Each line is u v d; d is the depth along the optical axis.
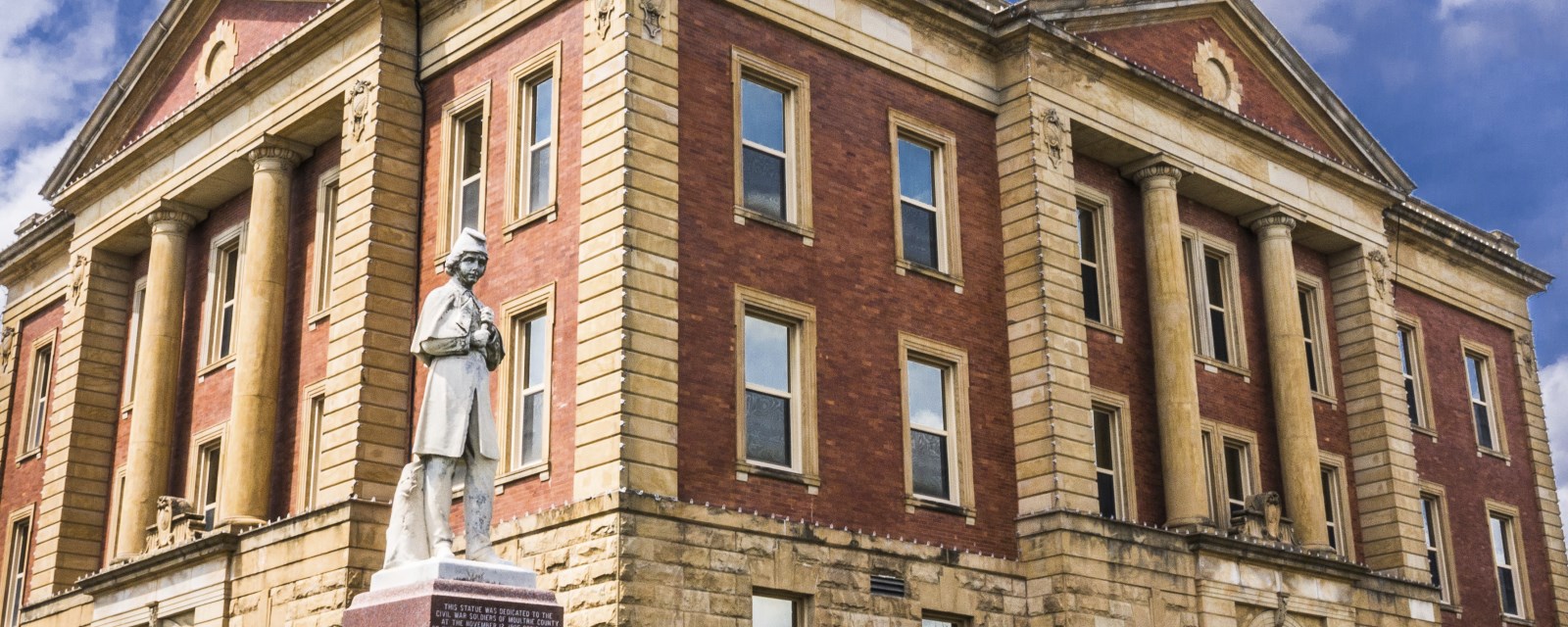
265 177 33.38
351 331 29.72
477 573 16.23
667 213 26.81
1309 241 39.22
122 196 37.91
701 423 26.38
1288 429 36.16
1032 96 32.44
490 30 30.22
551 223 28.03
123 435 37.59
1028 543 30.31
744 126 28.98
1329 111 39.28
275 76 33.53
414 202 30.81
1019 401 31.23
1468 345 46.28
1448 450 43.97
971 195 32.06
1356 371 39.12
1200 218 36.72
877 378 29.31
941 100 32.19
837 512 27.88
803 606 27.11
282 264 33.06
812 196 29.27
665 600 24.88
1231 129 36.38
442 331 17.00
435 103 31.19
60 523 36.59
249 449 31.55
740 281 27.67
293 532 29.16
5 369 45.47
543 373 27.50
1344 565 34.97
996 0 34.78
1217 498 34.62
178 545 31.67
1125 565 30.66
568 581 25.22
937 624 29.06
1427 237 44.53
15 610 41.84
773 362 28.17
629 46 27.16
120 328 38.88
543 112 29.41
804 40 30.08
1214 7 36.72
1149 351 34.38
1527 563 45.53
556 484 26.44
